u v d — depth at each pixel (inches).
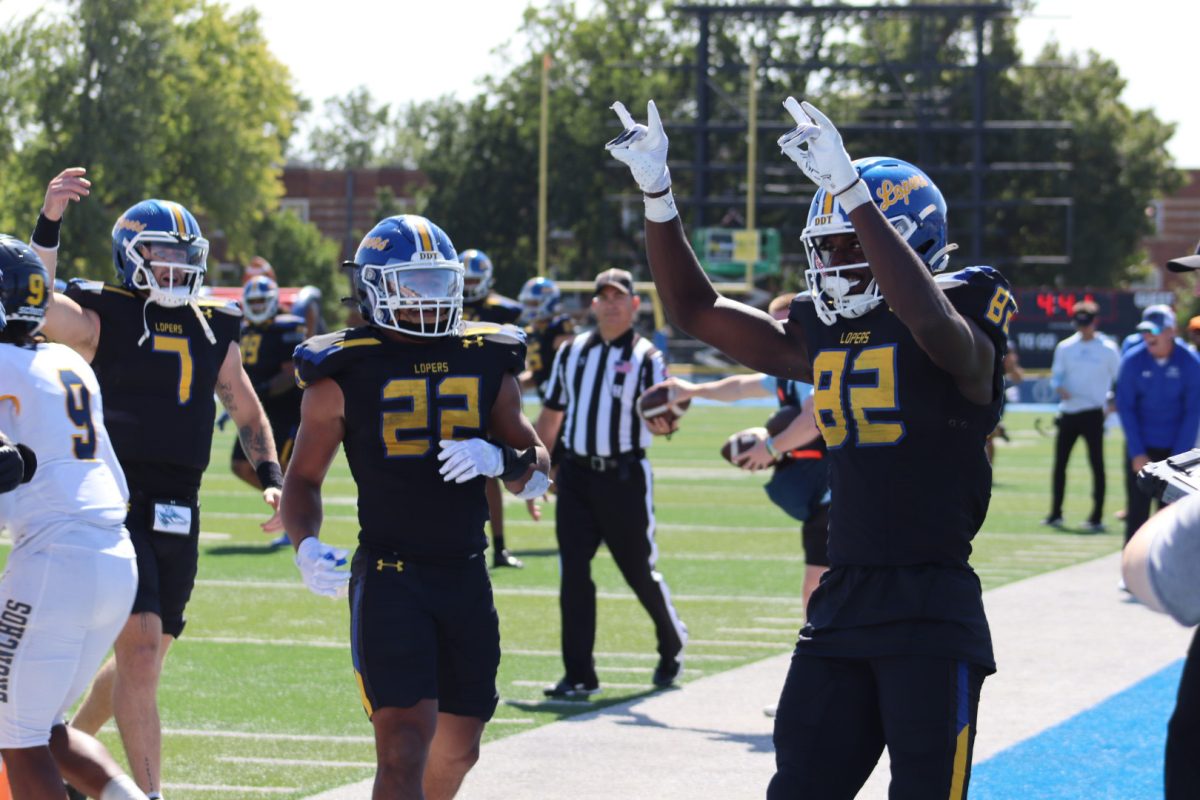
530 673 645.3
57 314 430.0
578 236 4965.6
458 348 362.9
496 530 957.2
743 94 4616.1
